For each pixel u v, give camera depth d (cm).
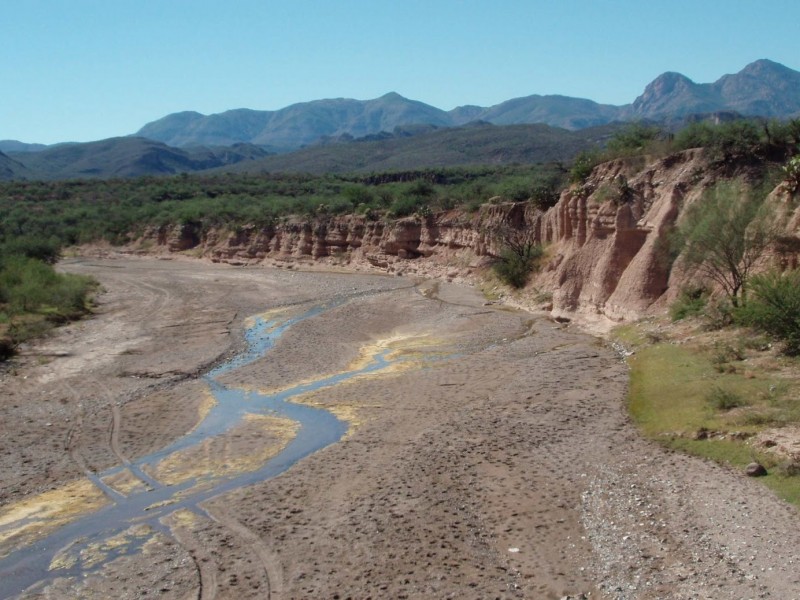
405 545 1698
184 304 5931
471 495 1947
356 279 7144
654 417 2434
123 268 8881
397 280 6950
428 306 5319
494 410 2686
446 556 1639
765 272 3136
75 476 2283
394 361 3716
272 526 1855
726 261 3309
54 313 5231
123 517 1970
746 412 2244
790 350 2786
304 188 13000
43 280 5853
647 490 1881
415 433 2503
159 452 2480
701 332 3278
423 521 1811
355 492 2023
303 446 2489
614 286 4178
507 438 2361
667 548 1585
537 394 2859
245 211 9988
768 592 1371
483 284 6109
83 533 1884
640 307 3853
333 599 1507
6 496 2147
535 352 3644
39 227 11088
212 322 5088
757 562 1477
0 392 3341
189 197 13138
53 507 2055
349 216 8481
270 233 9200
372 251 7969
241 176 16975
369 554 1672
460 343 4047
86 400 3177
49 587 1633
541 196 6019
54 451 2527
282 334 4519
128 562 1722
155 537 1841
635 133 5294
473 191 7644
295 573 1620
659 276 3875
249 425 2742
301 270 8238
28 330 4609
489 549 1662
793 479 1798
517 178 7588
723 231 3266
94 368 3759
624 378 2991
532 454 2209
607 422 2458
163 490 2147
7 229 10600
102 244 10938
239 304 5888
